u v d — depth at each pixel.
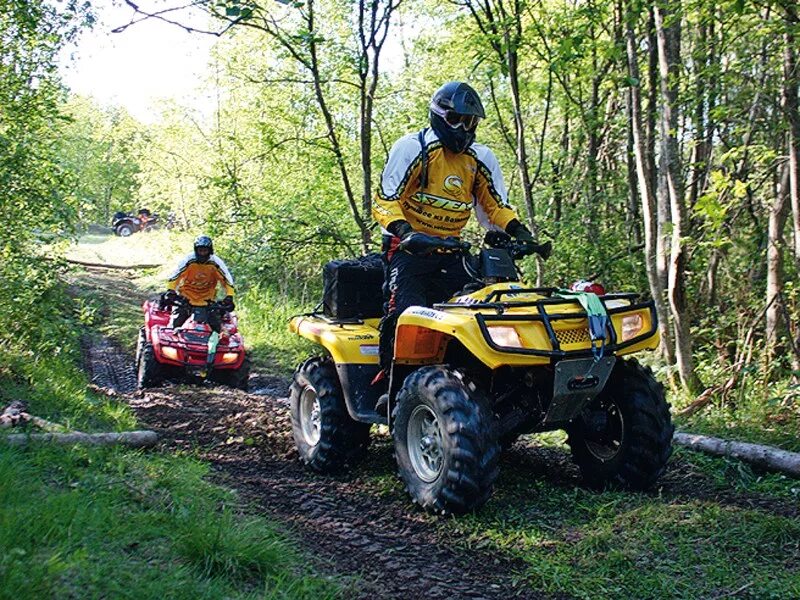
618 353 4.95
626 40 10.73
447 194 5.41
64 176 10.90
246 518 4.54
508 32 10.45
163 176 25.77
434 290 5.54
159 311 11.91
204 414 8.40
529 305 4.79
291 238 11.87
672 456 6.07
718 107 8.89
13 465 4.45
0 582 3.04
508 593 3.93
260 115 16.53
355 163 15.52
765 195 10.59
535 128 16.06
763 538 4.40
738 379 8.04
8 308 10.30
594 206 12.77
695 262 10.04
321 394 6.04
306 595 3.63
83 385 9.07
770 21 8.00
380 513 5.08
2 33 9.98
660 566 4.10
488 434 4.76
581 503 5.10
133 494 4.67
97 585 3.25
